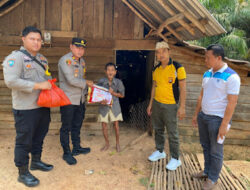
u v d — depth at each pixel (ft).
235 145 16.26
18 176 9.92
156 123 11.71
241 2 28.32
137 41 14.98
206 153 10.04
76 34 14.65
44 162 11.42
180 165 11.72
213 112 8.89
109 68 12.65
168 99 10.62
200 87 15.60
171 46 14.74
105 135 13.48
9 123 15.38
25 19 14.12
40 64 9.09
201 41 30.53
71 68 10.96
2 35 14.08
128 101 25.36
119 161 12.27
